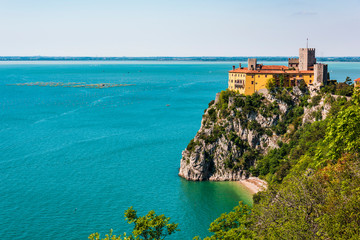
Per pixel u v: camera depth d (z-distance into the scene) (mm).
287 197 61250
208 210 129000
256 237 59500
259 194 124188
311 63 180000
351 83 160875
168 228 66125
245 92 175125
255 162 159500
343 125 64000
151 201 135250
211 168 159375
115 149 195375
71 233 112938
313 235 50844
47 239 109875
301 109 162125
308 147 135625
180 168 162000
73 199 135000
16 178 154000
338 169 60906
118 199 135750
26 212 124938
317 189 59812
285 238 52438
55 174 158875
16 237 110375
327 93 155250
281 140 158875
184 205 132750
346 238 46344
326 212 52469
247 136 162875
